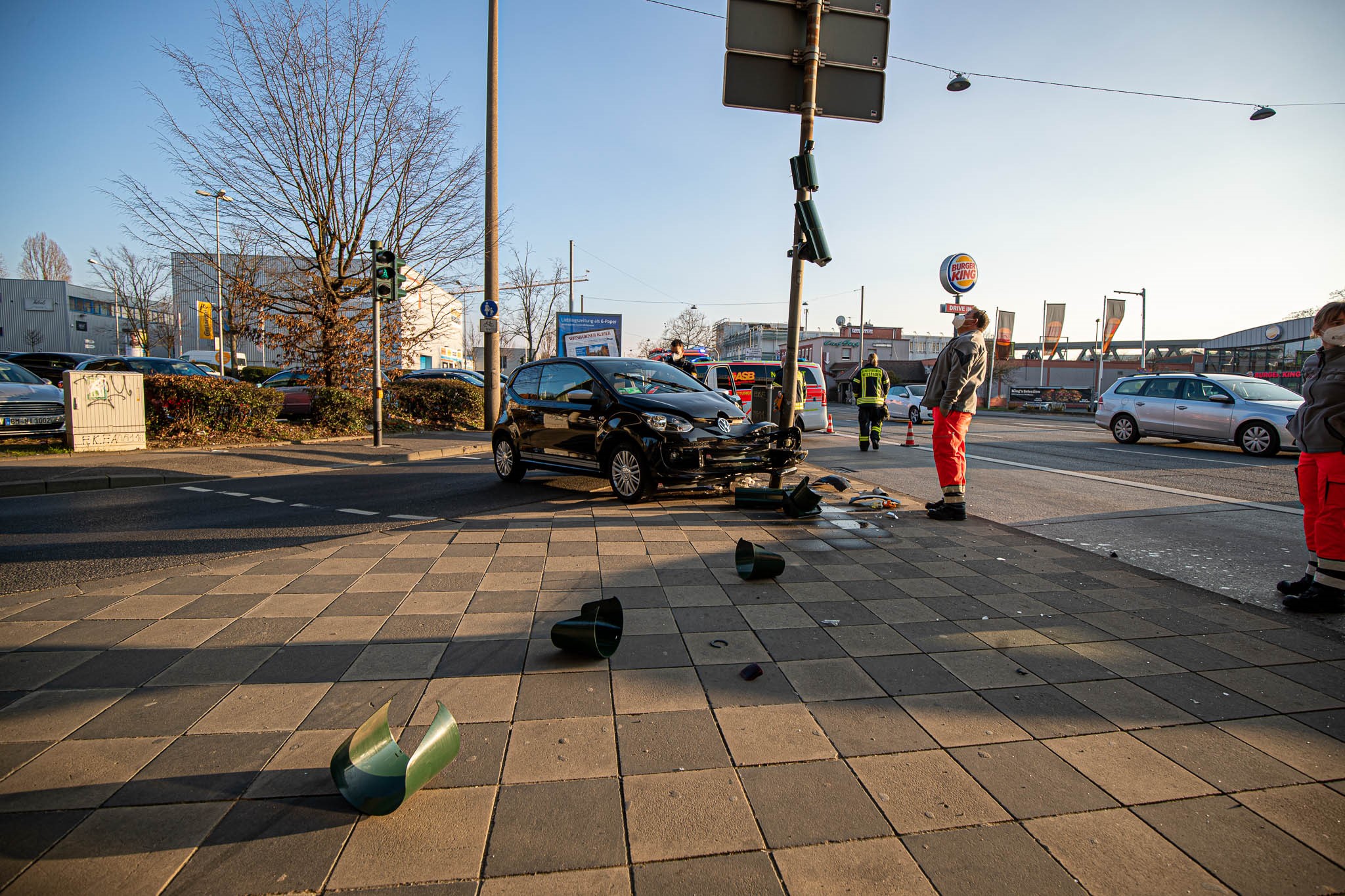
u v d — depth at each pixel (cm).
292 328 1425
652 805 206
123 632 336
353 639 329
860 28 631
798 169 616
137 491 772
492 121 1507
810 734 247
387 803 195
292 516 629
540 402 813
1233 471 999
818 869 181
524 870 179
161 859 181
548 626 348
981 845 191
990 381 4438
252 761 227
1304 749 243
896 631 346
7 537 545
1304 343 3155
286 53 1345
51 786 212
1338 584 379
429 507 673
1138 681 295
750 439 680
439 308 1670
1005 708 269
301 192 1419
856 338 7912
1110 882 178
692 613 368
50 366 1752
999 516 676
